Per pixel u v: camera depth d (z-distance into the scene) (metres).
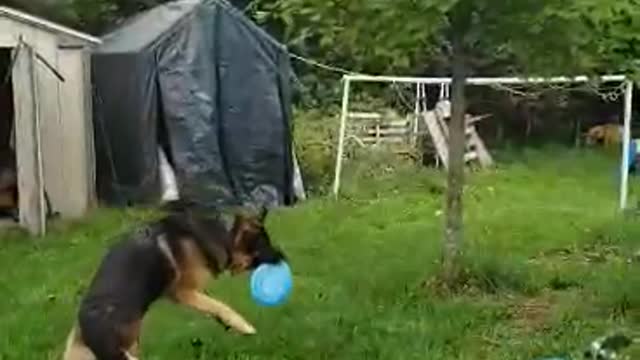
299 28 8.58
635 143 17.14
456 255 8.85
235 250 6.52
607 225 11.99
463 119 8.81
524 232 11.88
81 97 14.23
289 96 15.29
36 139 12.81
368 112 19.67
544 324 7.75
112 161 14.66
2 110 15.38
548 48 8.21
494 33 8.24
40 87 13.93
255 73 15.02
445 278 8.79
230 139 14.85
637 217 12.59
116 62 14.52
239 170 14.87
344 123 15.77
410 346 7.18
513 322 7.84
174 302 6.64
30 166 12.78
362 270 9.64
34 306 8.68
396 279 9.02
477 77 17.59
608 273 9.34
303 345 7.20
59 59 14.09
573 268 9.68
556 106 22.72
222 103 14.84
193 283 6.34
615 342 6.58
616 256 10.50
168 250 6.17
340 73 18.77
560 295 8.66
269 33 16.17
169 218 6.35
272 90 15.09
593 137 22.12
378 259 10.27
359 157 17.30
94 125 14.69
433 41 8.53
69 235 12.57
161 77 14.51
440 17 7.89
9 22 13.45
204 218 6.45
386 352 7.04
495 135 22.80
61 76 13.83
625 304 8.13
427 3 7.64
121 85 14.49
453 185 8.84
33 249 11.66
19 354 7.29
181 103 14.56
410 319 7.79
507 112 22.94
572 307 8.10
